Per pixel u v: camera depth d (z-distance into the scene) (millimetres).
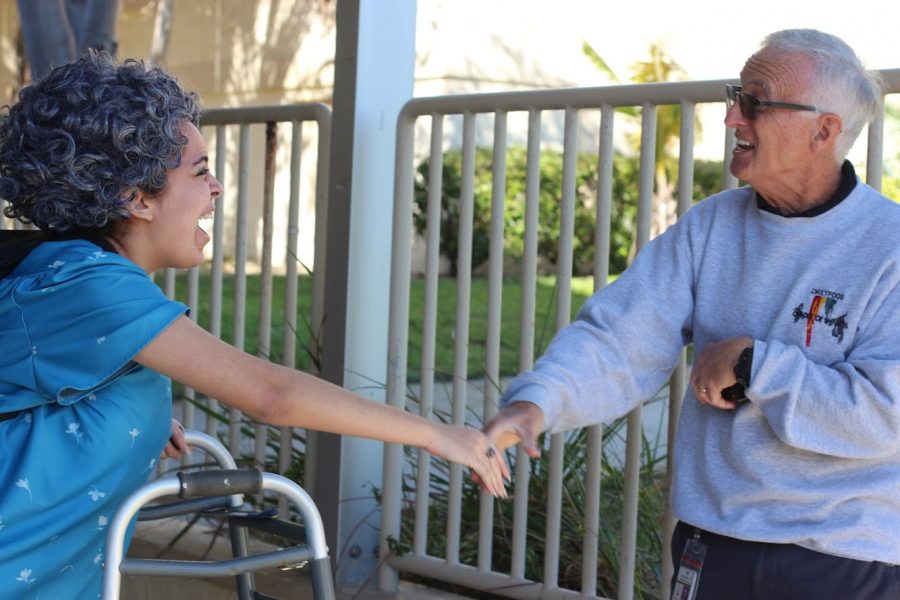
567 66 16641
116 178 1819
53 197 1826
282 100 16047
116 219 1867
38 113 1816
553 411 2275
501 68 16031
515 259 15023
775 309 2121
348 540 3490
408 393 3908
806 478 2043
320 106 3607
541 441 3584
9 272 1875
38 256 1857
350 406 1839
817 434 1992
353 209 3436
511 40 16094
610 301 2367
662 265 2332
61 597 1858
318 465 3514
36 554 1776
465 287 3273
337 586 3465
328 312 3486
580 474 3588
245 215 3801
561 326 3027
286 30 15961
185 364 1787
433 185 3328
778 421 2008
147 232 1912
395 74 3525
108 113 1797
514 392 2299
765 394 2020
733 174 2172
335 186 3467
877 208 2068
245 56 16375
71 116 1800
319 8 15602
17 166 1833
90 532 1854
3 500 1731
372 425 1854
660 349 2326
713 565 2135
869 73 2133
